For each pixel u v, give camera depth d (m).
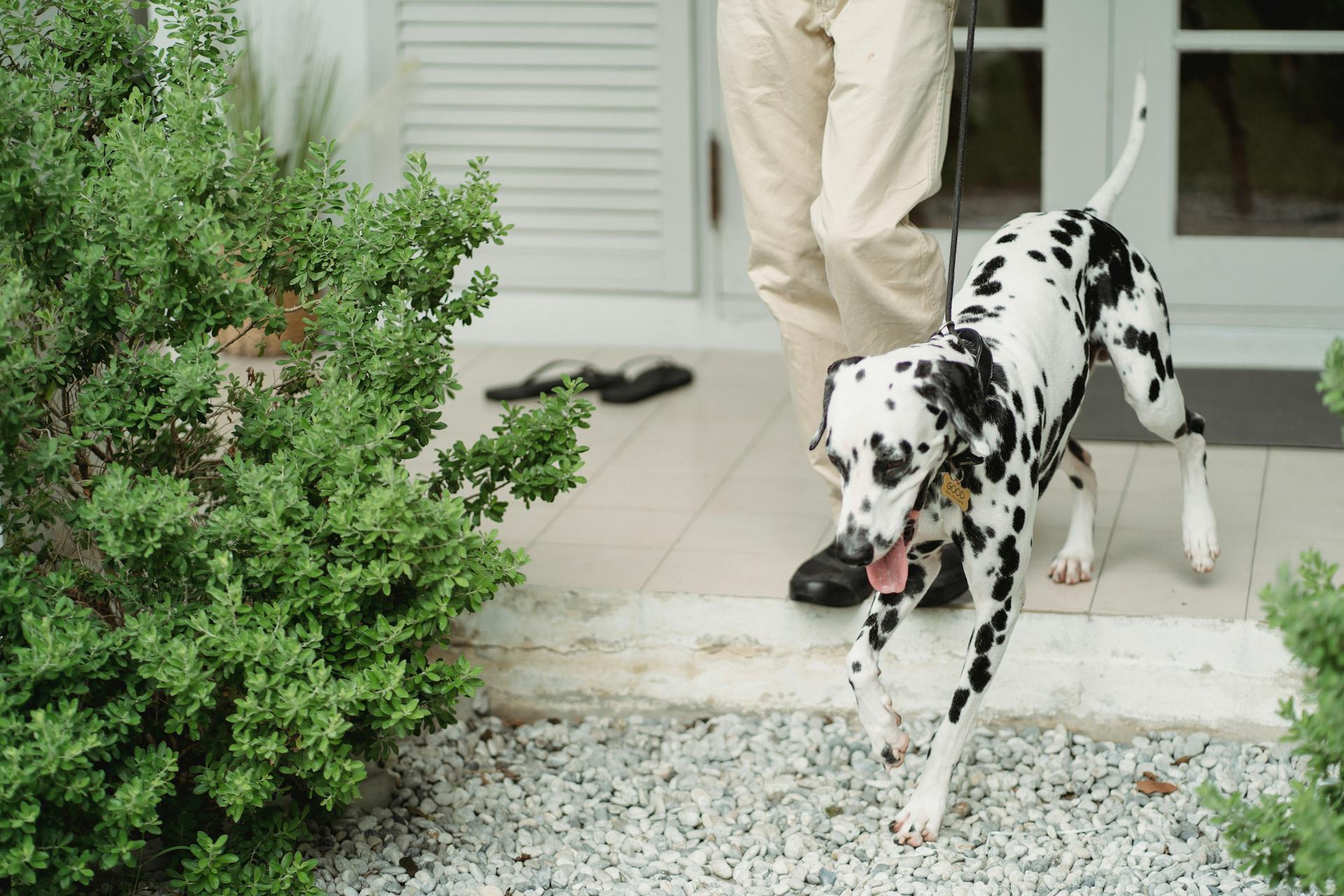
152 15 4.41
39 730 2.65
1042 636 3.61
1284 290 5.11
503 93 5.54
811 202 3.70
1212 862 3.15
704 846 3.31
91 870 2.79
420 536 2.90
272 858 3.05
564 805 3.51
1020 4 5.09
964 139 3.09
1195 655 3.53
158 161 2.97
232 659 2.83
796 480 4.48
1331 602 2.19
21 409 2.82
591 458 4.71
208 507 3.22
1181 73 5.05
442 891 3.18
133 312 3.00
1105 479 4.34
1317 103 4.96
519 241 5.67
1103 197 3.64
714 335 5.63
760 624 3.75
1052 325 3.25
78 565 3.11
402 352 3.17
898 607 3.17
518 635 3.87
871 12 3.36
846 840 3.29
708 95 5.41
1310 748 2.31
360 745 3.17
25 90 2.90
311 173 3.30
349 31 5.54
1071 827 3.29
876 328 3.50
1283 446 4.49
